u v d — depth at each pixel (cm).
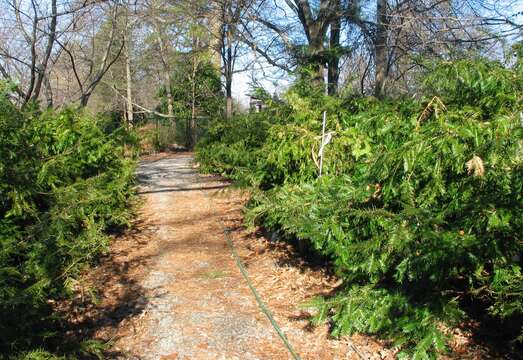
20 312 317
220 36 1180
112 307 441
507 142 299
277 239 589
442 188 318
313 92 592
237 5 1034
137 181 1065
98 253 582
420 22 921
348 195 355
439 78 383
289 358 348
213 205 832
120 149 802
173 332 389
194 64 2075
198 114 2284
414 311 311
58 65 1239
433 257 282
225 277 507
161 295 464
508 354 322
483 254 296
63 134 609
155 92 2505
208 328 394
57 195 512
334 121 483
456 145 295
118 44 1623
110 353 359
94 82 980
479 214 292
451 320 303
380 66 995
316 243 354
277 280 488
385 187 337
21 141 504
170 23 1111
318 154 454
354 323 327
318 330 383
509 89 361
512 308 285
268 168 528
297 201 397
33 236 424
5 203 474
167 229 698
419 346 289
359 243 320
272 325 396
